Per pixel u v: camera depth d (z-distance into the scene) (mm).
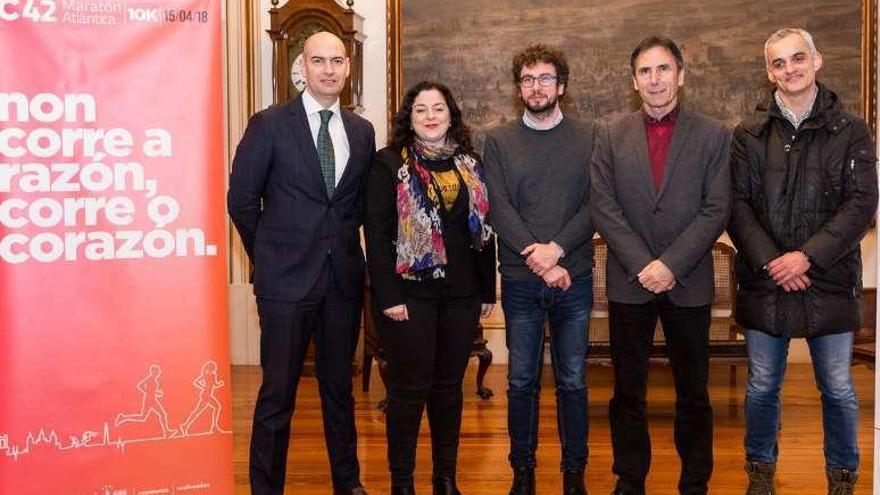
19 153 2322
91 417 2422
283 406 3400
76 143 2367
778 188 3197
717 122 3297
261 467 3410
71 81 2352
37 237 2350
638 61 3268
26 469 2371
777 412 3357
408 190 3309
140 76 2416
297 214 3348
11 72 2299
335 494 3641
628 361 3359
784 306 3195
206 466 2547
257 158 3334
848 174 3139
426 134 3357
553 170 3381
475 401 5434
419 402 3391
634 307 3309
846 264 3191
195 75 2469
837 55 6219
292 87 6223
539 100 3314
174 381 2500
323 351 3514
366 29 6500
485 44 6414
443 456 3475
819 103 3172
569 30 6371
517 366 3475
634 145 3295
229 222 6539
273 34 6156
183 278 2496
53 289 2371
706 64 6316
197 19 2463
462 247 3383
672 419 4969
